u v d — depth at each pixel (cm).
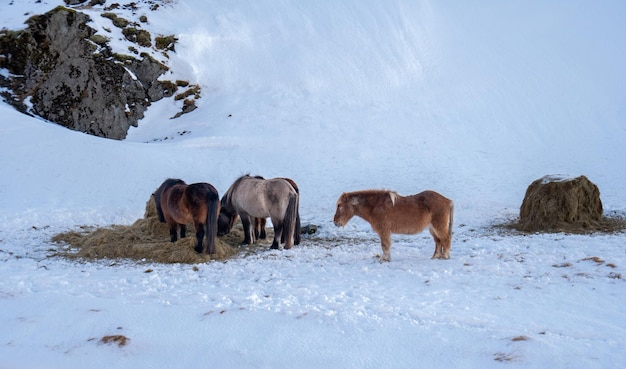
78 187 2044
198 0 4578
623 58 3975
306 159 2698
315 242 1409
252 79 3916
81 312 782
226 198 1361
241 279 986
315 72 3978
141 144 2777
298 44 4291
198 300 830
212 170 2462
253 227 1380
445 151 2831
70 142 2419
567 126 3192
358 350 640
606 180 2255
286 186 1266
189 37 4047
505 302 788
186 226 1387
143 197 2008
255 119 3381
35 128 2470
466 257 1101
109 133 3222
